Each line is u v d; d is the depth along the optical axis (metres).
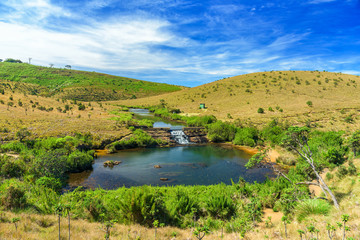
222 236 10.27
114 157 36.28
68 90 168.38
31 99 85.00
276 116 73.56
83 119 62.84
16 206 13.22
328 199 14.84
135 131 50.41
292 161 32.59
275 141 44.12
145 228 11.70
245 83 133.25
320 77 124.50
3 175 20.80
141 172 28.92
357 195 13.64
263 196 18.00
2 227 8.64
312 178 22.09
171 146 47.09
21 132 35.44
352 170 19.44
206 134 55.72
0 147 29.80
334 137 34.81
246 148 45.75
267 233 10.09
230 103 105.62
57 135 40.47
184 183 25.39
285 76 133.00
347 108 74.81
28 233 8.51
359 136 25.86
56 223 10.80
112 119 67.69
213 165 32.94
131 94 183.12
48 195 16.61
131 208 13.27
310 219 11.12
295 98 98.56
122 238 9.39
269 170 30.33
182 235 10.83
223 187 21.16
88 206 14.11
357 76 123.25
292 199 15.14
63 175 25.50
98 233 9.74
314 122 59.88
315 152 29.98
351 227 8.46
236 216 14.95
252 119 71.81
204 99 121.69
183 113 96.69
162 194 18.84
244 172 29.62
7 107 64.25
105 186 23.84
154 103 132.25
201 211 15.64
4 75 189.88
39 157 24.48
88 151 35.88
